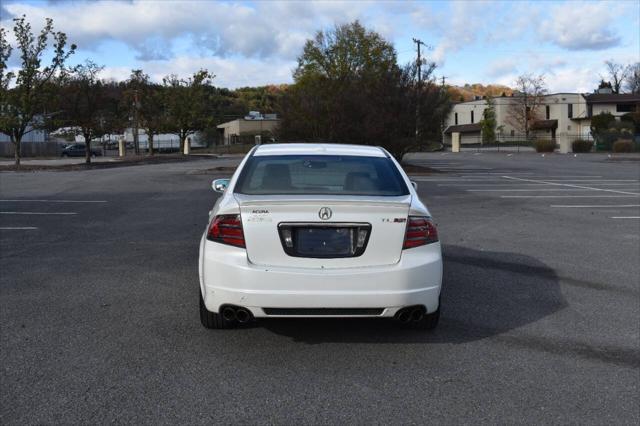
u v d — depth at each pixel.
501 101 81.38
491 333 5.27
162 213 12.46
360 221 4.50
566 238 9.92
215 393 3.99
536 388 4.14
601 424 3.65
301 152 5.69
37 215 12.06
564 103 76.69
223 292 4.48
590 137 65.06
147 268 7.51
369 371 4.40
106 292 6.39
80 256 8.18
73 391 3.98
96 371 4.32
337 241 4.50
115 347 4.80
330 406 3.83
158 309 5.82
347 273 4.42
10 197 15.16
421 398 3.96
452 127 90.62
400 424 3.60
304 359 4.61
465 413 3.76
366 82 26.17
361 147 6.11
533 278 7.25
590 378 4.33
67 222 11.17
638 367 4.54
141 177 22.09
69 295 6.26
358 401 3.90
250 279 4.41
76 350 4.72
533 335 5.23
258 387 4.10
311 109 25.06
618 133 57.62
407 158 43.69
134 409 3.74
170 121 45.22
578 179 22.69
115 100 36.12
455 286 6.86
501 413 3.77
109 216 11.98
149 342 4.92
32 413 3.67
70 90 29.36
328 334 5.17
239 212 4.52
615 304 6.20
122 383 4.12
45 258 8.04
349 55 59.16
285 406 3.82
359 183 5.11
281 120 26.39
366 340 5.04
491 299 6.34
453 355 4.74
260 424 3.58
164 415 3.67
